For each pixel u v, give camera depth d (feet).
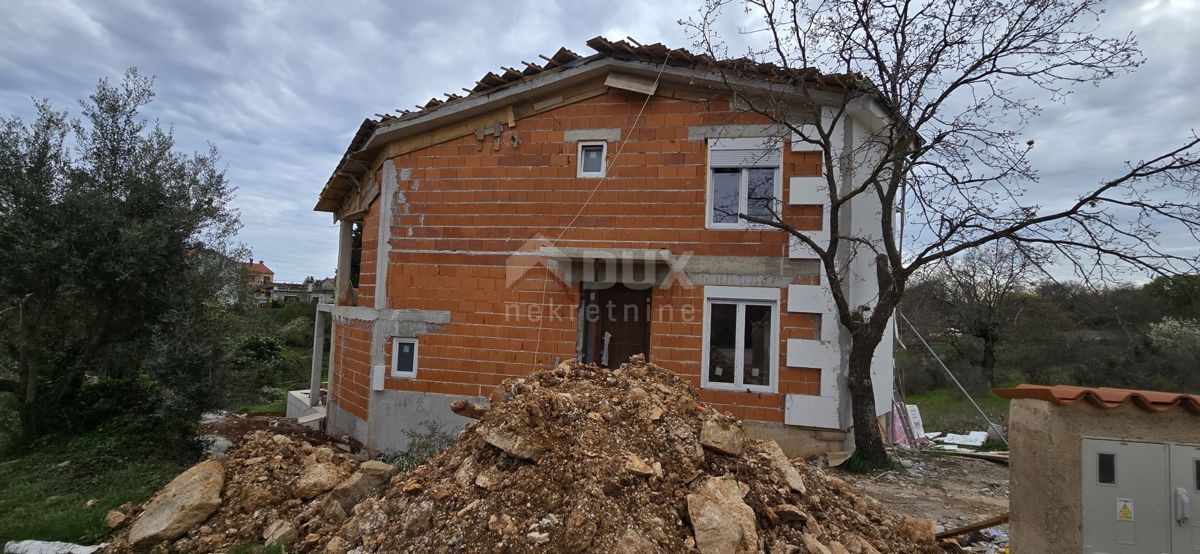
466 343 28.48
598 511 11.76
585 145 27.84
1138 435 11.94
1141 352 48.14
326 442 31.68
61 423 26.68
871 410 23.89
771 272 25.70
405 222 29.78
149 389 28.86
